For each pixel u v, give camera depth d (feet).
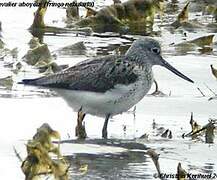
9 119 44.42
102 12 70.85
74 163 37.93
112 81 45.96
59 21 70.38
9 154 38.24
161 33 68.95
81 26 69.72
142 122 46.24
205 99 50.67
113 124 45.88
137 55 47.93
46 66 55.77
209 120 45.42
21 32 66.54
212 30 70.38
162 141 42.63
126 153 40.01
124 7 71.92
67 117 45.52
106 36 67.67
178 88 53.11
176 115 47.47
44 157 33.94
